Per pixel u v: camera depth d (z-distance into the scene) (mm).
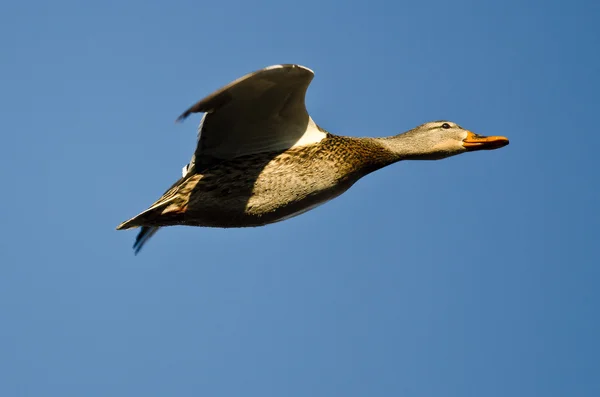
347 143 14578
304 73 12969
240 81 12578
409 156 15367
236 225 14320
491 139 15484
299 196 14133
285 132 14078
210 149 13969
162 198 14164
